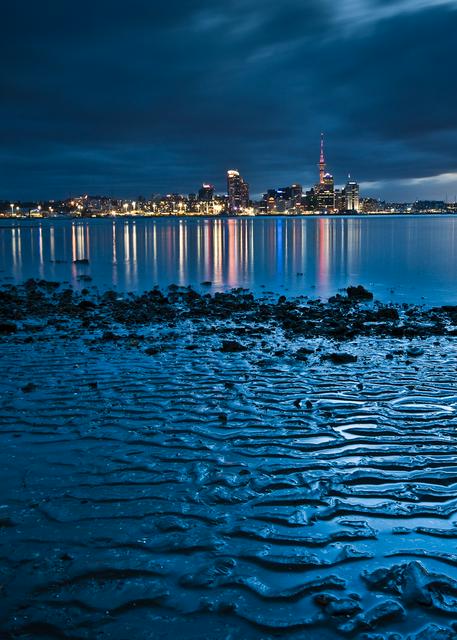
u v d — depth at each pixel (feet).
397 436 24.49
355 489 19.52
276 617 13.20
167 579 14.57
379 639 12.50
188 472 20.88
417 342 45.98
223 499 18.79
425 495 19.08
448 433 24.84
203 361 38.65
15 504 18.35
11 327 50.62
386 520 17.46
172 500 18.72
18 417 26.81
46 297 79.51
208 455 22.44
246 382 33.22
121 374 34.94
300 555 15.58
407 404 28.91
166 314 62.03
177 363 38.04
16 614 13.25
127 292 87.51
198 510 18.06
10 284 97.96
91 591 14.08
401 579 14.38
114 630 12.77
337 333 49.49
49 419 26.58
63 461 21.79
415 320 58.75
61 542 16.20
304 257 154.81
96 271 124.16
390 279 102.37
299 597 13.88
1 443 23.58
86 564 15.17
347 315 61.41
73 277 111.96
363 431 25.07
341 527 17.06
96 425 25.81
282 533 16.69
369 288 90.12
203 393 30.89
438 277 104.42
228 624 12.97
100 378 33.96
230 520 17.46
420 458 22.16
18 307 67.31
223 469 21.15
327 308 68.44
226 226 583.17
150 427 25.58
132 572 14.84
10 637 12.50
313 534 16.66
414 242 217.36
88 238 304.71
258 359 39.34
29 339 46.24
